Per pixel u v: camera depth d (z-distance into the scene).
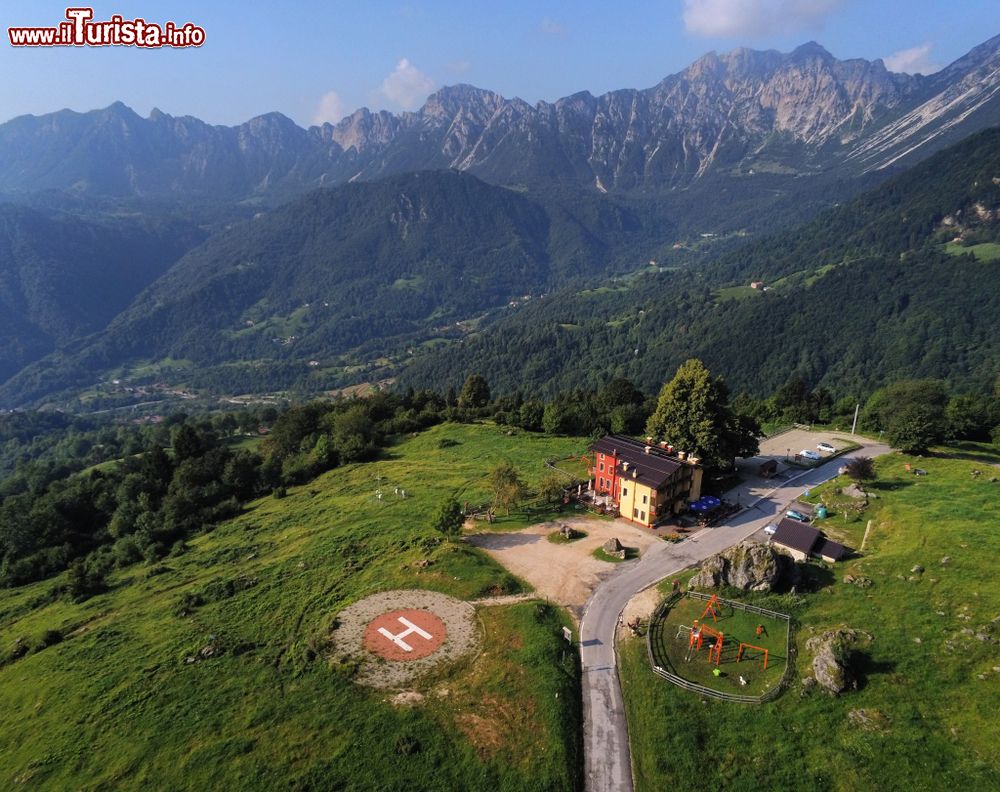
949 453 105.00
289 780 43.12
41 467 185.12
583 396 171.25
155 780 44.56
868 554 68.06
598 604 63.88
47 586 94.69
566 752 44.81
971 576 57.19
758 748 43.56
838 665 47.53
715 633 56.75
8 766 48.62
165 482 130.00
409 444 140.62
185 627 65.75
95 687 56.41
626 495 84.50
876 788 39.16
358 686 52.31
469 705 49.56
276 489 117.88
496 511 89.06
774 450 114.25
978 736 40.94
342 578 72.38
